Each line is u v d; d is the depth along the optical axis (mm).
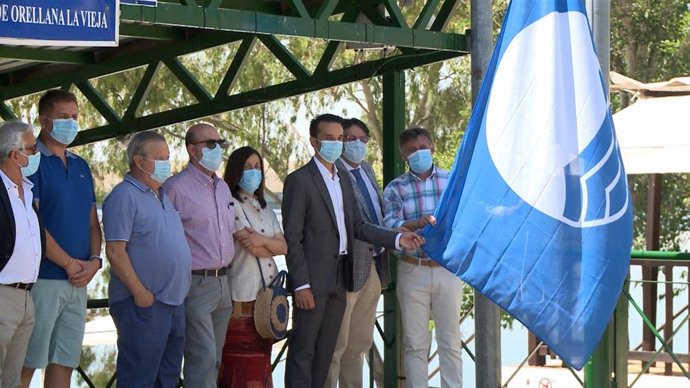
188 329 6277
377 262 7328
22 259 5449
